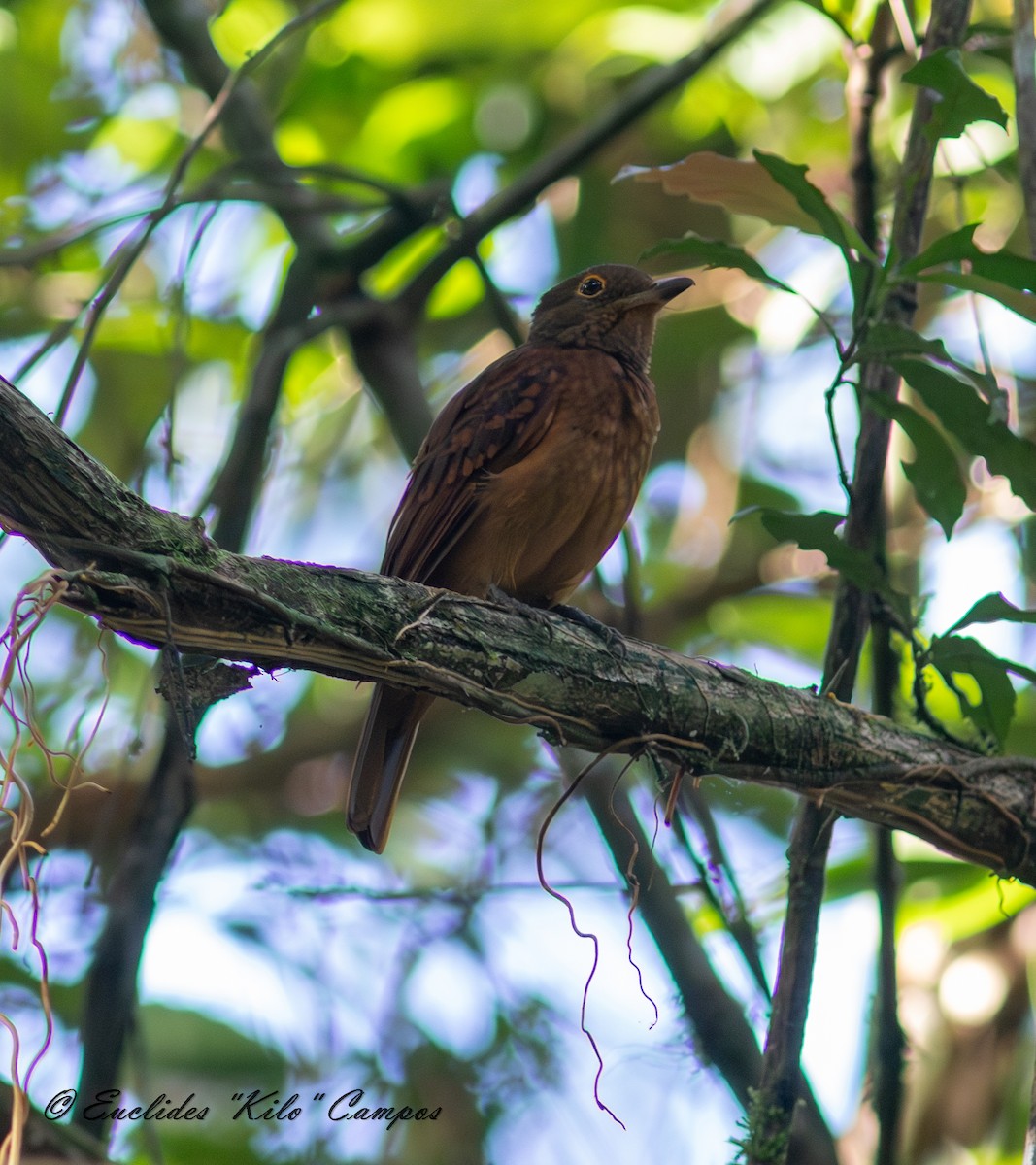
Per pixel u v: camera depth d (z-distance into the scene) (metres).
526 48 14.15
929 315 13.16
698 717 7.05
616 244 14.38
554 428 8.93
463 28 13.98
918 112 7.85
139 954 7.88
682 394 14.98
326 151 14.60
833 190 13.04
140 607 5.81
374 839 8.55
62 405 8.50
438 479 9.01
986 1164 10.25
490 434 8.94
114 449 14.32
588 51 13.95
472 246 10.49
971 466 12.34
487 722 15.02
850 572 7.55
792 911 7.52
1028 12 7.35
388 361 10.45
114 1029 7.69
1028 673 7.41
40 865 5.68
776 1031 7.35
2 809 5.60
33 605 5.70
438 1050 11.30
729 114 13.91
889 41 9.10
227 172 10.19
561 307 10.25
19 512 5.70
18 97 13.98
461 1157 10.66
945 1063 10.52
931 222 12.70
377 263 10.91
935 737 7.65
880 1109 7.95
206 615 5.96
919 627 8.26
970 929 10.82
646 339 10.20
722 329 14.40
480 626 6.70
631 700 6.95
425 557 9.00
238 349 14.46
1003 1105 10.38
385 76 14.38
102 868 9.54
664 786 7.76
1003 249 6.77
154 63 13.91
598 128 10.49
